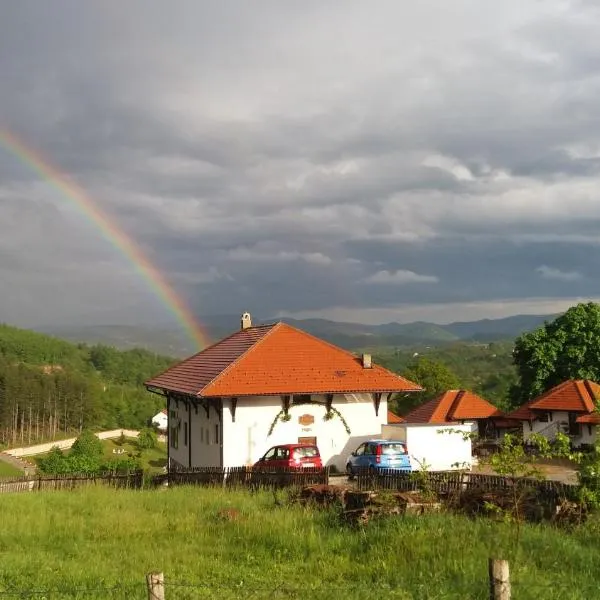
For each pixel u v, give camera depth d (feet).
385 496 52.01
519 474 56.39
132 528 52.85
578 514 46.11
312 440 113.91
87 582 36.60
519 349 185.78
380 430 117.08
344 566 38.55
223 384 111.04
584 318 179.32
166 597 32.83
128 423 512.22
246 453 110.63
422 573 34.45
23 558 42.09
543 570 34.58
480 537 40.27
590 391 147.33
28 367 527.40
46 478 96.07
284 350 120.47
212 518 56.90
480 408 158.40
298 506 60.08
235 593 33.55
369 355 121.19
